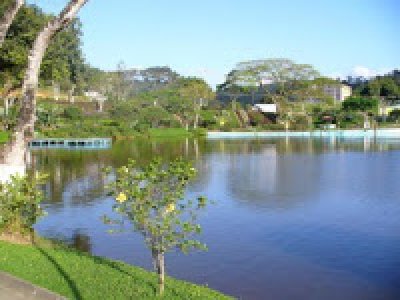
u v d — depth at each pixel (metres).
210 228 13.89
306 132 62.34
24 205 9.46
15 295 6.56
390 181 22.33
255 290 9.38
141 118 63.00
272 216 15.47
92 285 6.98
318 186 21.23
